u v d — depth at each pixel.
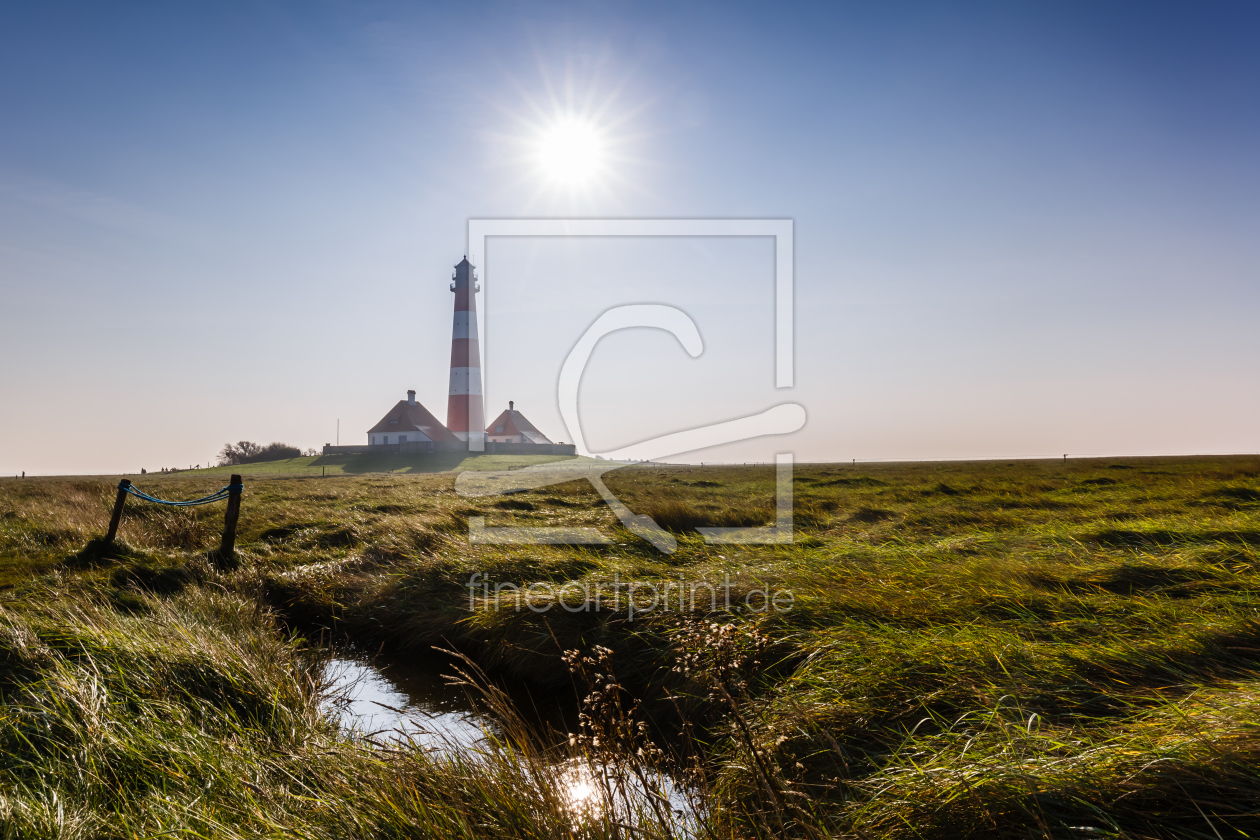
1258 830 2.70
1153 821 2.86
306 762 4.03
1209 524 8.16
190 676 5.30
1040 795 3.06
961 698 4.40
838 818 3.48
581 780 3.48
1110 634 4.71
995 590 5.96
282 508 16.53
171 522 12.70
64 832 3.08
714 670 3.52
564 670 6.73
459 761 3.77
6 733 3.97
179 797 3.53
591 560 9.30
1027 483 18.48
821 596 6.47
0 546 9.81
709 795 3.76
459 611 8.06
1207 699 3.53
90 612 6.33
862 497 16.95
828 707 4.64
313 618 8.89
